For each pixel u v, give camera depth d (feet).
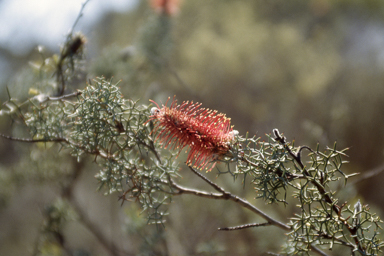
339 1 8.46
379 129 5.43
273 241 2.85
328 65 6.38
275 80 6.25
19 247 4.54
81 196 4.42
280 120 6.04
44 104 2.08
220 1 7.43
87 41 2.22
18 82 2.39
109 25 7.50
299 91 6.04
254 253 3.13
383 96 5.87
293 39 6.66
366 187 4.71
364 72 6.54
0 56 5.65
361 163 5.45
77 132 1.89
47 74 2.23
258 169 1.79
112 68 3.22
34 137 2.04
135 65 3.52
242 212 3.28
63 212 2.99
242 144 1.84
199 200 3.41
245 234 3.19
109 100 1.85
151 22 3.65
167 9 3.69
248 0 7.98
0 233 4.64
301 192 1.77
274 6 8.27
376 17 8.23
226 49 6.25
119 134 1.88
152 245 2.81
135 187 1.91
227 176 3.31
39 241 2.98
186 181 3.39
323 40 7.24
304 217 1.78
